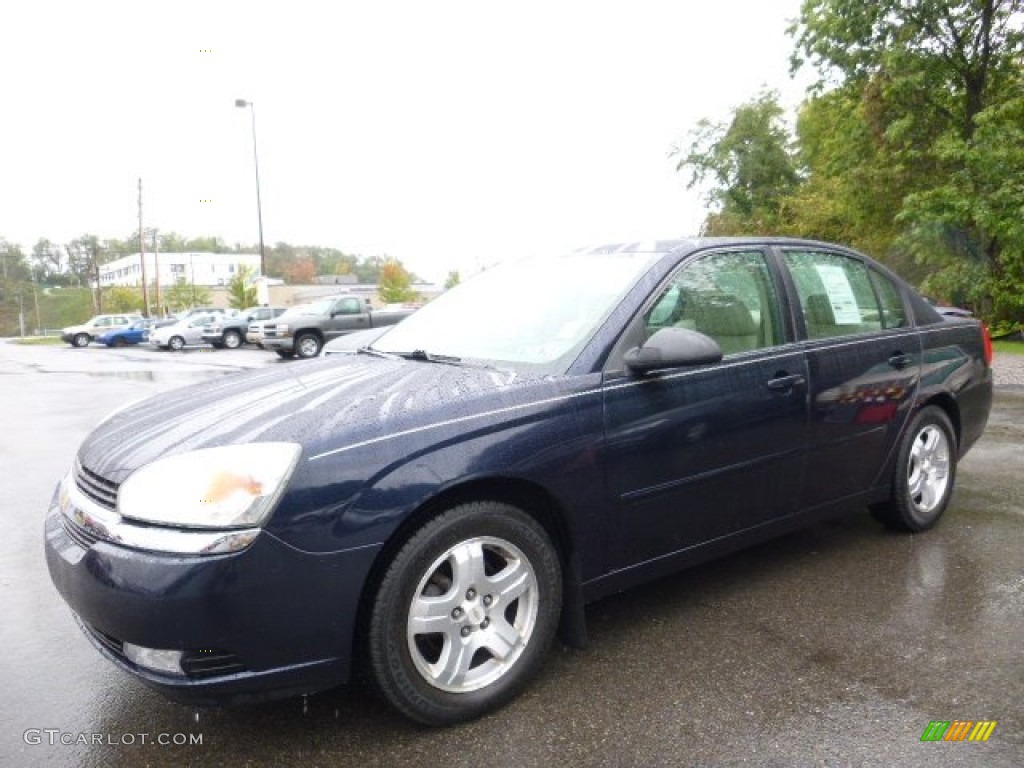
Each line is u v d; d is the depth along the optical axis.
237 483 2.16
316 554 2.21
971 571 3.66
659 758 2.29
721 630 3.11
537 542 2.65
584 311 3.11
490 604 2.57
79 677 2.90
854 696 2.60
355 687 2.75
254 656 2.17
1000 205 14.45
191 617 2.09
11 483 6.07
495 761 2.30
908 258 20.36
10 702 2.72
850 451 3.73
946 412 4.43
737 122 31.14
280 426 2.37
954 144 15.02
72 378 15.75
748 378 3.25
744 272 3.50
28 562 4.19
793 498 3.50
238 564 2.11
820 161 27.78
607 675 2.78
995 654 2.86
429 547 2.41
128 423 2.79
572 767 2.26
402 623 2.37
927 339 4.21
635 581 2.99
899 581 3.56
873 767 2.22
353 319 21.39
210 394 2.96
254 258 106.12
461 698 2.49
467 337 3.37
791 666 2.81
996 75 16.86
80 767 2.33
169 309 71.44
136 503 2.21
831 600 3.38
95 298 78.88
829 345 3.65
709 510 3.15
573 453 2.70
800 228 24.33
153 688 2.19
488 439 2.52
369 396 2.61
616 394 2.84
